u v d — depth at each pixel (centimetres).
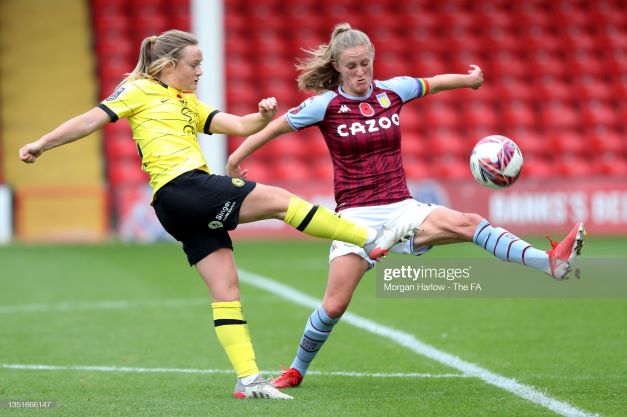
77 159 7181
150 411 1808
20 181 7162
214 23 5678
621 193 6353
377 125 2062
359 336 2794
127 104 1933
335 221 1903
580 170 7525
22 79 7719
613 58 8288
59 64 7825
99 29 7881
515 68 8075
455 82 2173
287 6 8312
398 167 2092
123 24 7900
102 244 6006
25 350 2623
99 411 1816
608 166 7556
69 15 8062
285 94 7781
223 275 1945
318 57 2088
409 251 2062
